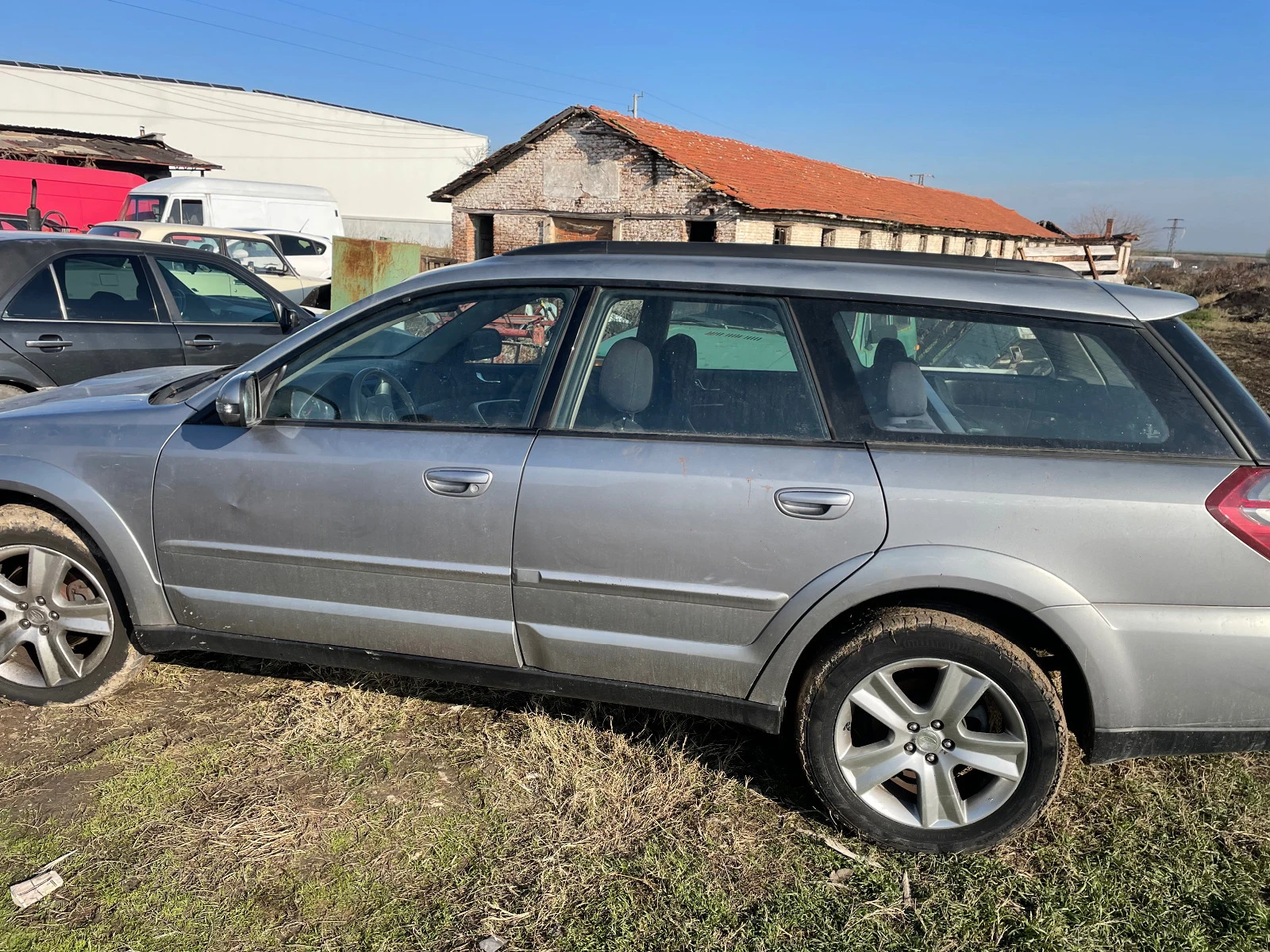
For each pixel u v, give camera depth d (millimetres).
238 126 47781
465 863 2613
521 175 20250
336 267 13242
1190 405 2508
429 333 3068
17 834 2660
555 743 3150
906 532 2521
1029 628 2605
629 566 2707
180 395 3371
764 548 2602
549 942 2334
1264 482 2396
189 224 17672
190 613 3178
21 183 17609
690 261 2893
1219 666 2432
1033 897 2510
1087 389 2586
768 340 2764
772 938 2355
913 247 24641
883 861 2670
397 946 2307
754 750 3211
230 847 2635
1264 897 2500
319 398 3094
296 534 2977
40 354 5352
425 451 2867
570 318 2895
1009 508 2475
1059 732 2551
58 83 41594
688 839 2736
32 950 2242
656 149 18203
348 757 3088
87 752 3076
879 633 2580
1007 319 2635
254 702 3418
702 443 2697
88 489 3131
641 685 2844
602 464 2713
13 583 3344
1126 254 32281
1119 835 2752
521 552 2783
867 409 2656
